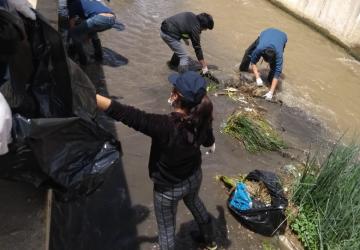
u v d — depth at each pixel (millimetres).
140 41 7906
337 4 9969
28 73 2551
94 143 2584
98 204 4141
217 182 4738
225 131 5633
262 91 6820
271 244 4098
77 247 3689
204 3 10953
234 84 6980
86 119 2529
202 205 3510
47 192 2854
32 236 2570
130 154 4910
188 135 2791
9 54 2451
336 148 4664
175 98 2791
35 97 2535
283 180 4871
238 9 11180
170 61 7234
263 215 4066
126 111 2658
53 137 2400
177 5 10312
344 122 6754
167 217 3162
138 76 6660
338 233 3998
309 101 7176
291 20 11328
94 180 2617
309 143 5898
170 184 2980
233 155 5250
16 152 2311
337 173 4254
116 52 7270
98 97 2652
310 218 4266
